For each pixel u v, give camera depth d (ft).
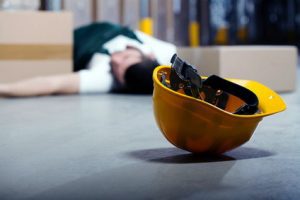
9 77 8.15
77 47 8.86
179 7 14.76
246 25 18.88
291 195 2.09
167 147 3.19
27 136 3.70
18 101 6.53
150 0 12.57
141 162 2.73
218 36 17.16
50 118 4.78
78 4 11.51
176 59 2.79
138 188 2.20
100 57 8.13
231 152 3.00
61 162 2.77
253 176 2.40
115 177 2.40
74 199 2.06
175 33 14.69
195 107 2.59
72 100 6.63
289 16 20.63
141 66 7.47
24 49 8.16
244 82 3.01
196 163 2.68
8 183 2.33
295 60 8.02
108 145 3.29
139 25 11.89
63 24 8.26
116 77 7.63
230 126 2.64
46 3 11.16
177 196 2.08
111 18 11.93
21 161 2.81
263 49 7.68
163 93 2.64
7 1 8.93
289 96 7.24
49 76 7.79
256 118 2.68
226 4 17.63
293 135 3.68
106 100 6.64
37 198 2.09
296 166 2.62
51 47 8.23
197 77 2.79
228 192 2.13
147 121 4.50
